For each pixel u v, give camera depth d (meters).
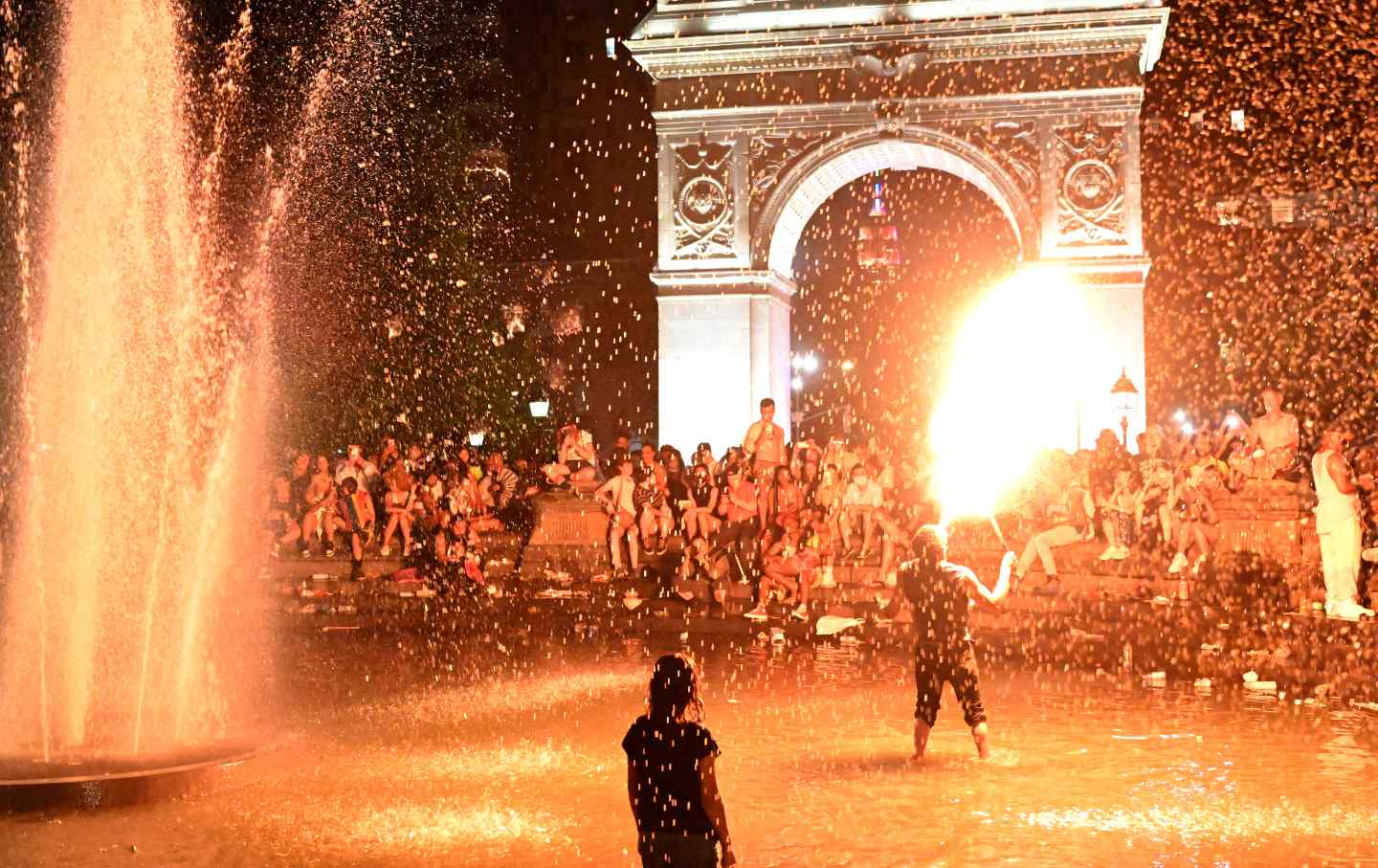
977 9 29.56
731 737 11.65
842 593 20.19
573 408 52.69
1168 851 8.09
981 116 29.77
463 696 13.98
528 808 9.27
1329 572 15.59
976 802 9.29
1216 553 17.94
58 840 8.51
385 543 23.56
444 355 36.09
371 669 15.98
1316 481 15.77
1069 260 29.28
